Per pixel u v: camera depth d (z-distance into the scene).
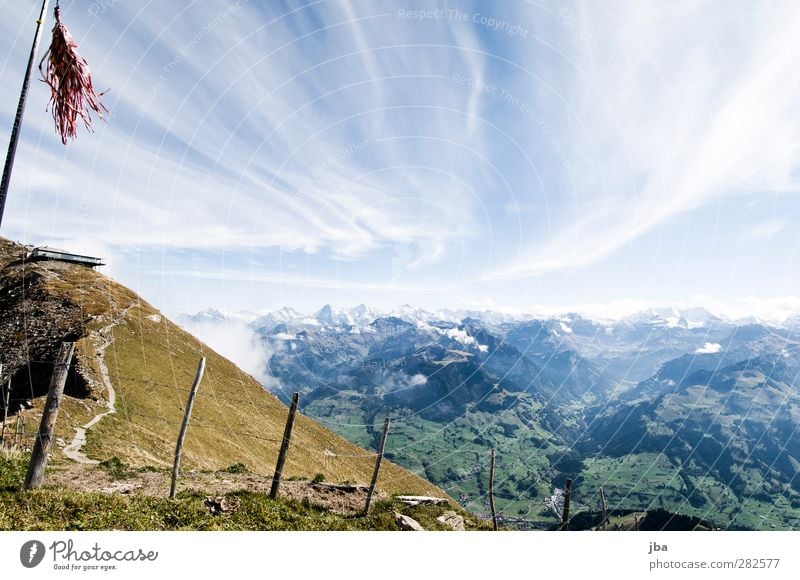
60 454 34.12
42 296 81.44
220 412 74.81
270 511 16.70
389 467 97.62
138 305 95.00
